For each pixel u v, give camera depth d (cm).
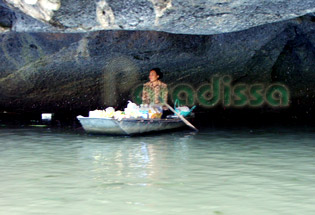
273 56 1659
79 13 969
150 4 924
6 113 1850
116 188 616
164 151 913
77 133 1209
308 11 943
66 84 1786
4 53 1602
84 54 1593
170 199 566
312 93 1845
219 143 1028
